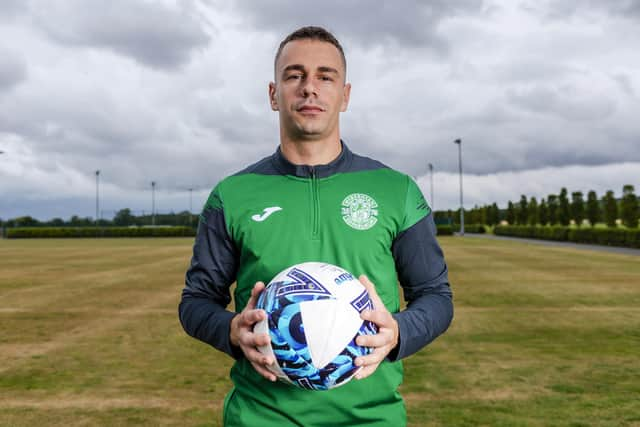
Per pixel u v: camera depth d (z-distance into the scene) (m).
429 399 4.71
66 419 4.32
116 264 19.45
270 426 1.84
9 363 6.00
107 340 7.13
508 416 4.30
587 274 15.32
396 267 2.07
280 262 1.88
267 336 1.60
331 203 1.93
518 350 6.42
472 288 12.21
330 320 1.59
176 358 6.20
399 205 1.97
